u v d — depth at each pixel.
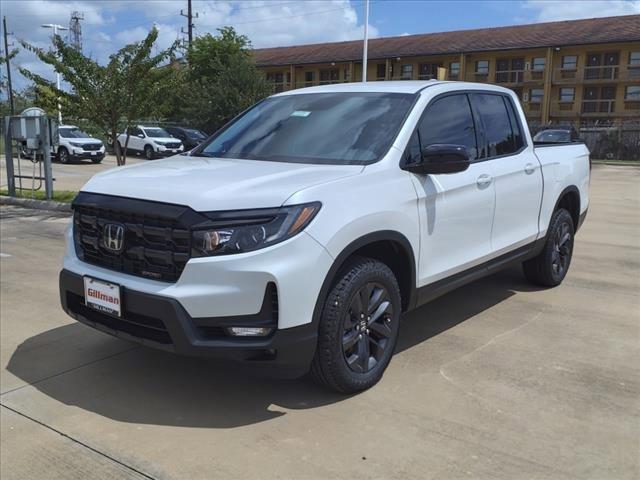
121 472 2.99
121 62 12.61
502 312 5.37
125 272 3.52
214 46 45.06
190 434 3.33
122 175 3.86
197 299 3.17
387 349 3.92
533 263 6.01
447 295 5.89
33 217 11.47
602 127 41.56
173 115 39.91
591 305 5.59
